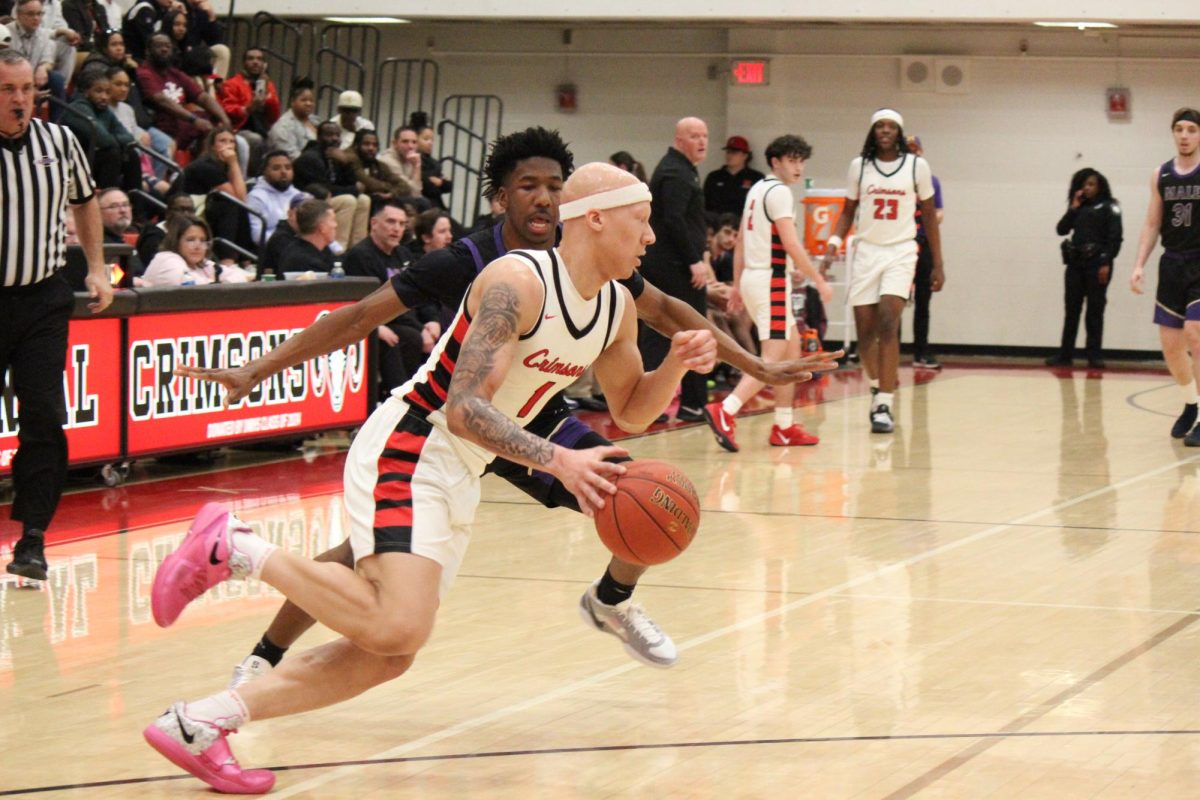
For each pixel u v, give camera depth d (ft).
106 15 67.41
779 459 45.29
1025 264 84.48
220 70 72.08
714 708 20.30
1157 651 23.34
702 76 85.46
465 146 87.30
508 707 20.39
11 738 18.92
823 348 80.64
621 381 19.02
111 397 38.83
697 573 29.43
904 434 51.44
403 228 49.52
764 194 46.19
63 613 25.85
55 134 27.12
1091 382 70.59
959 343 85.87
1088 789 16.89
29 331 27.35
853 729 19.31
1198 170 47.09
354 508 17.12
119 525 34.14
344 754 18.34
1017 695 20.88
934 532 33.81
